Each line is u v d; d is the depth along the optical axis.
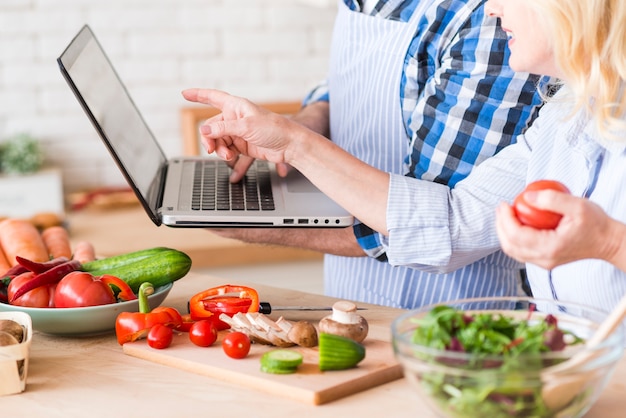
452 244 1.58
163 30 3.72
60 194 3.47
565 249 1.12
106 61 1.94
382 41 1.81
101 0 3.65
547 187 1.15
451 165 1.67
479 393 1.00
